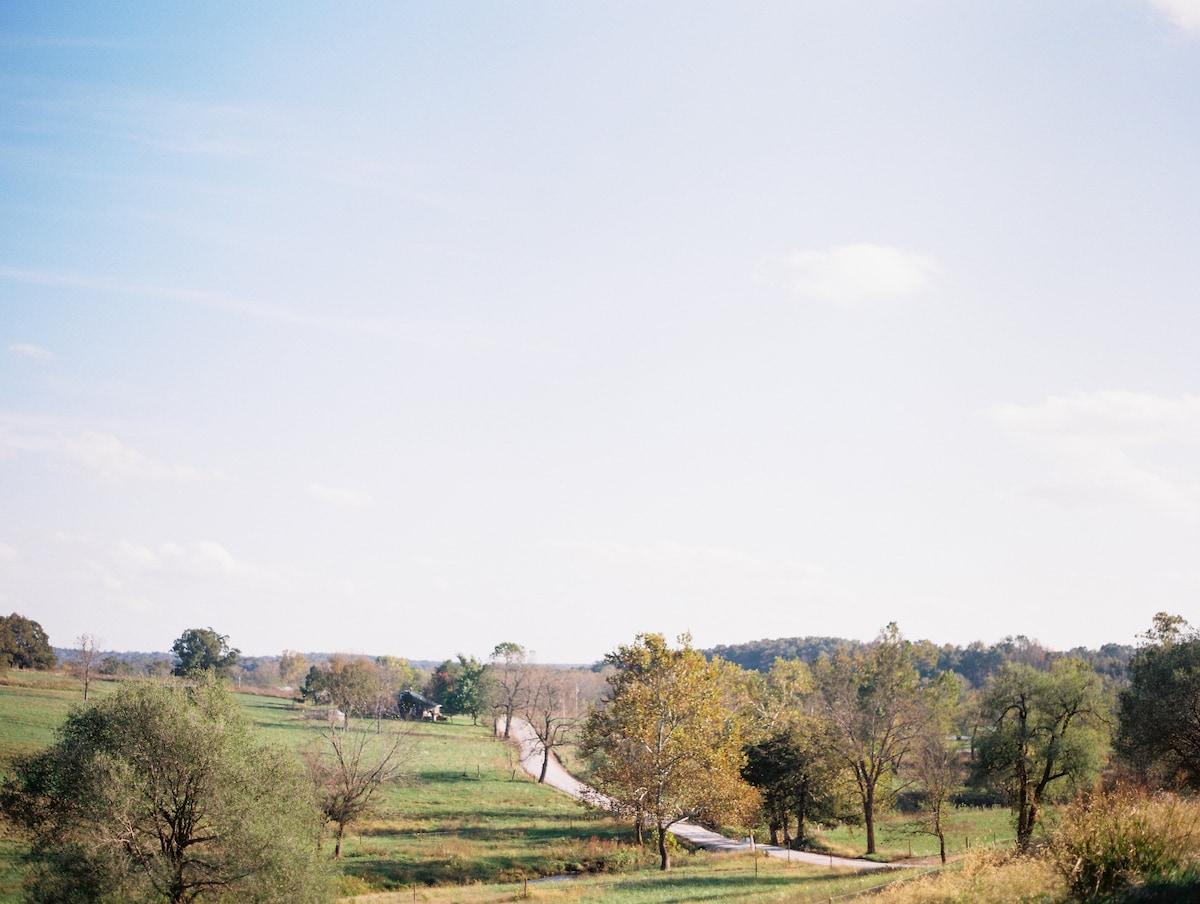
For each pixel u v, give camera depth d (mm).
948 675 102688
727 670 82812
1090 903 19547
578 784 106875
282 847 38125
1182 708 46969
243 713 43625
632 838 70438
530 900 45000
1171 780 47656
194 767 39000
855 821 74500
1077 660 55562
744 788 60000
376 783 65000
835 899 32469
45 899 36344
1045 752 50156
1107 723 52031
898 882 32438
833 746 69750
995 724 54375
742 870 53625
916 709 69375
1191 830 21172
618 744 62594
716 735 62938
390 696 166000
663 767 59875
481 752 127125
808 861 58062
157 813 39375
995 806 91062
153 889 36719
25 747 73500
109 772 37969
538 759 128875
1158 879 19516
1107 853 21078
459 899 46594
